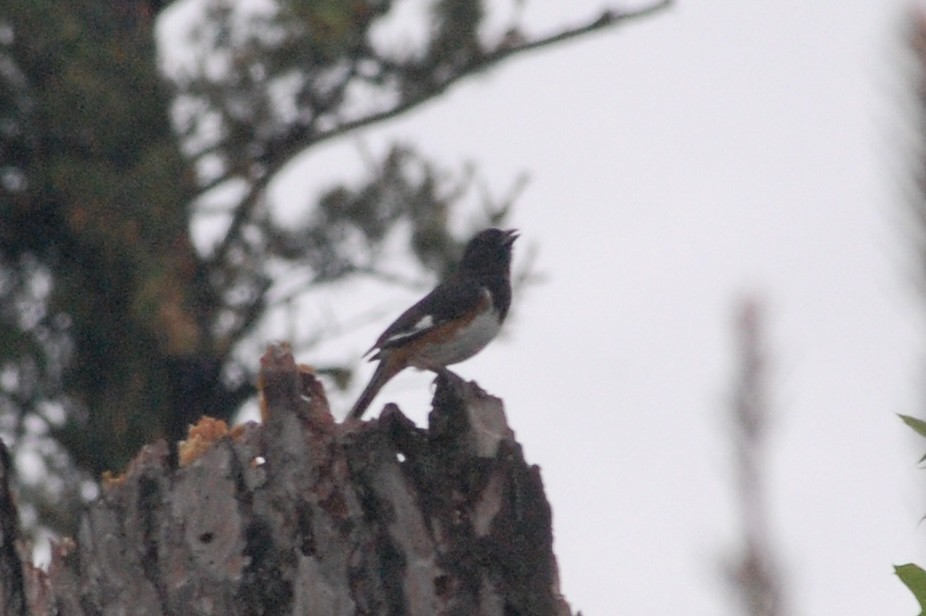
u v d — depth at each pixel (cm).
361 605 565
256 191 1586
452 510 582
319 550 570
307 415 583
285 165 1623
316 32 1526
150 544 581
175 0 1702
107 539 588
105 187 1398
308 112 1606
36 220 1471
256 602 566
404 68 1638
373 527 573
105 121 1434
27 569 646
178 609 571
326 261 1563
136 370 1515
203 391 1548
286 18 1541
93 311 1491
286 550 570
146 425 1512
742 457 355
